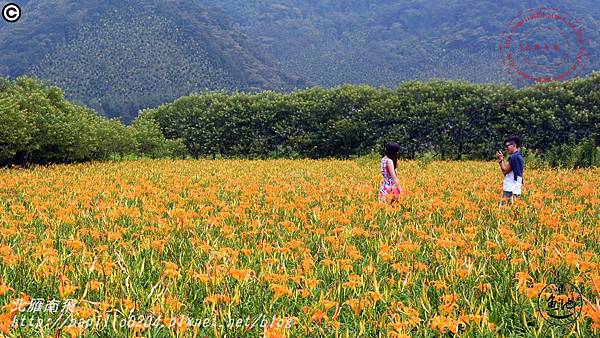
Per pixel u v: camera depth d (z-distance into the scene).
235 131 35.28
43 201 7.62
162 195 8.66
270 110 35.47
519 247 4.42
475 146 31.44
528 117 29.61
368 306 3.32
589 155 17.70
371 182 12.00
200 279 3.69
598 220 6.27
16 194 9.44
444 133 32.25
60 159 22.50
